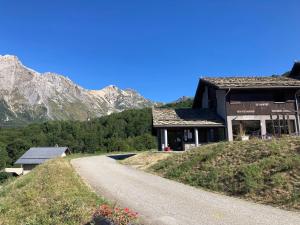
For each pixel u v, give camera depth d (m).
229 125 33.50
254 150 19.39
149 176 21.61
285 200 13.20
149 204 13.60
